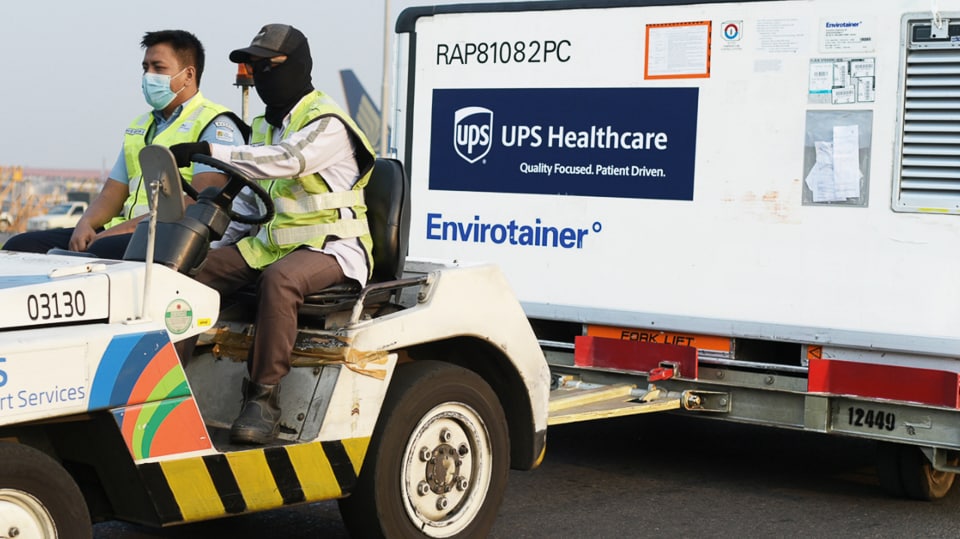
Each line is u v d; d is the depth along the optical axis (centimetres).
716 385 1091
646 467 1147
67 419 617
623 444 1255
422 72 1205
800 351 1108
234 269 773
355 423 734
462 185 1191
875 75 1015
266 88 776
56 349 593
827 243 1037
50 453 654
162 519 647
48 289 611
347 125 772
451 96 1193
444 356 859
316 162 748
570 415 948
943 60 990
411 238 1217
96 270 649
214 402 770
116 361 620
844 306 1032
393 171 820
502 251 1172
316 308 753
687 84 1086
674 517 959
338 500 770
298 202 768
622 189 1116
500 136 1170
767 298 1061
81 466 671
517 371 847
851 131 1024
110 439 634
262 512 935
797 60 1043
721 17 1069
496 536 885
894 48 1008
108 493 661
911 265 1007
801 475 1134
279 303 725
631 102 1109
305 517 923
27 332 596
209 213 706
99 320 632
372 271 813
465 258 1191
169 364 647
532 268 1159
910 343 1007
